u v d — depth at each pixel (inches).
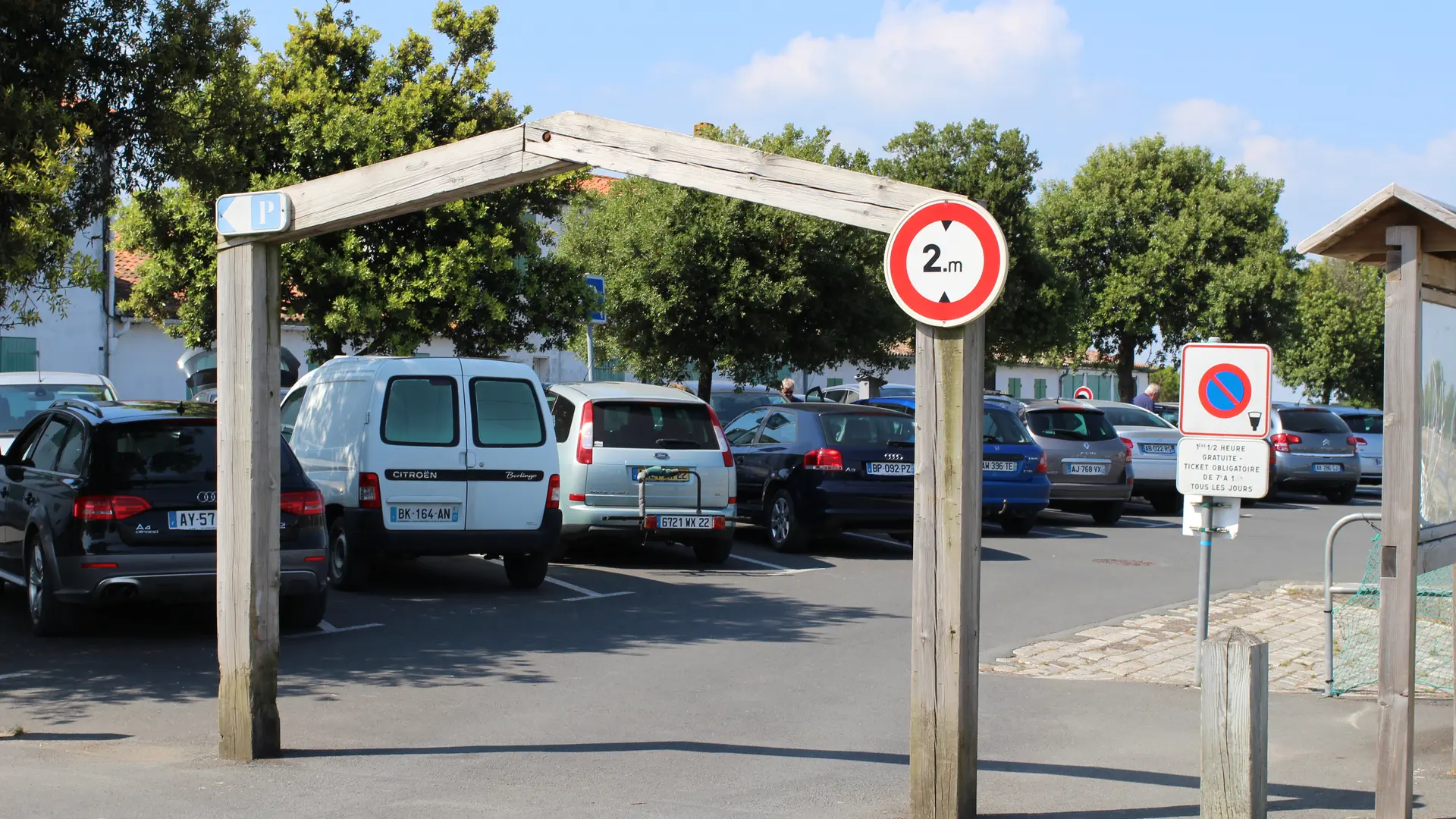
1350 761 265.0
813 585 502.3
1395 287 208.2
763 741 272.8
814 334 844.0
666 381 866.8
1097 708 312.2
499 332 694.5
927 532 202.5
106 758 250.2
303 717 288.0
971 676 204.8
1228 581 536.1
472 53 700.0
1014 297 1252.5
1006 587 508.4
